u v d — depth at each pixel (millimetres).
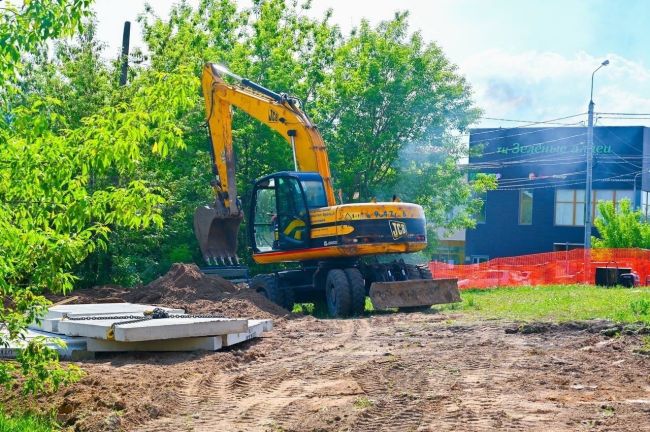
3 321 9500
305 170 24359
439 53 39062
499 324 17781
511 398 10523
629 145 56656
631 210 50844
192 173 33281
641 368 12539
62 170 9156
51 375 9602
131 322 14164
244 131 35500
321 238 22734
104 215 9617
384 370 12602
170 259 31781
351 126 37812
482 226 60031
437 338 16188
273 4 40000
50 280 9359
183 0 41281
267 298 23422
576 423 9156
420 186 38125
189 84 9758
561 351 14242
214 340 14398
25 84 27641
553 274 37500
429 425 9195
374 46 38938
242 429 9391
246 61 38906
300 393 11172
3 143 8938
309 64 40250
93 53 30094
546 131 58344
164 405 10406
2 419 9375
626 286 33594
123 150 9430
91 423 9555
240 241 35719
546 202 58469
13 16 8773
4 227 8914
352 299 21859
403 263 23781
